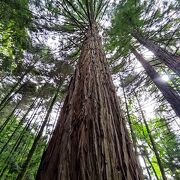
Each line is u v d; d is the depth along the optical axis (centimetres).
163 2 625
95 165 102
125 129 145
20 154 691
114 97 180
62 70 741
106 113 148
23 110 1048
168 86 628
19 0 529
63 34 624
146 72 731
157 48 661
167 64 608
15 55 717
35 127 805
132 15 618
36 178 109
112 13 669
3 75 827
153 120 1001
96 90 174
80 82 194
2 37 683
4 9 554
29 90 855
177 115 564
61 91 805
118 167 106
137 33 731
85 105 149
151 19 656
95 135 123
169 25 690
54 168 106
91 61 237
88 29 480
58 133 137
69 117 145
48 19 587
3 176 564
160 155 1023
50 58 710
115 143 124
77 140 120
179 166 948
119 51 712
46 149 134
